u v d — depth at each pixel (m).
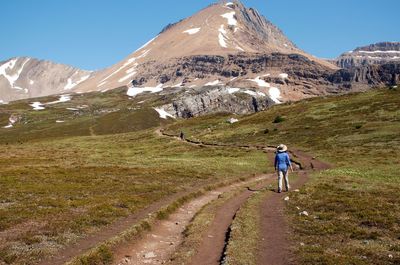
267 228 22.72
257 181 46.84
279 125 121.19
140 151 109.25
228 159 76.75
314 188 36.19
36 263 17.86
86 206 28.97
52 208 27.97
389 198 30.30
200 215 27.30
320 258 16.98
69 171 51.69
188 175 49.72
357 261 16.56
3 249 19.22
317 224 23.16
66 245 20.33
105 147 128.12
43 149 121.25
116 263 18.88
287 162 36.53
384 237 20.36
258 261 17.28
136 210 28.72
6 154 99.38
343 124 103.00
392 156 65.75
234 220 24.16
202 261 18.16
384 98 122.50
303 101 157.75
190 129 156.00
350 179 41.44
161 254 20.39
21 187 36.88
